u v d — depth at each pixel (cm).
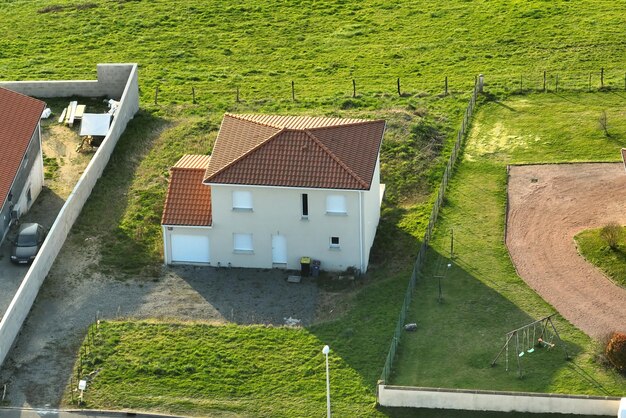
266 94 10350
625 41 10938
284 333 7319
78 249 8106
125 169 9025
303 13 12019
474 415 6544
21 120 8550
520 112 9738
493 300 7475
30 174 8569
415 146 9250
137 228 8344
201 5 12281
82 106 9856
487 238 8094
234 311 7550
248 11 12112
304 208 7806
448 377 6825
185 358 7094
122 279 7856
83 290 7725
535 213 8344
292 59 11112
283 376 6938
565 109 9744
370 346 7150
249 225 7900
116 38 11712
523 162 8994
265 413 6656
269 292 7738
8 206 8188
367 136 8169
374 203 8125
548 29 11281
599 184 8631
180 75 10825
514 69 10606
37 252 7919
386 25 11669
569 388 6688
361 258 7862
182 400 6769
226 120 8344
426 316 7356
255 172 7806
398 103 10012
